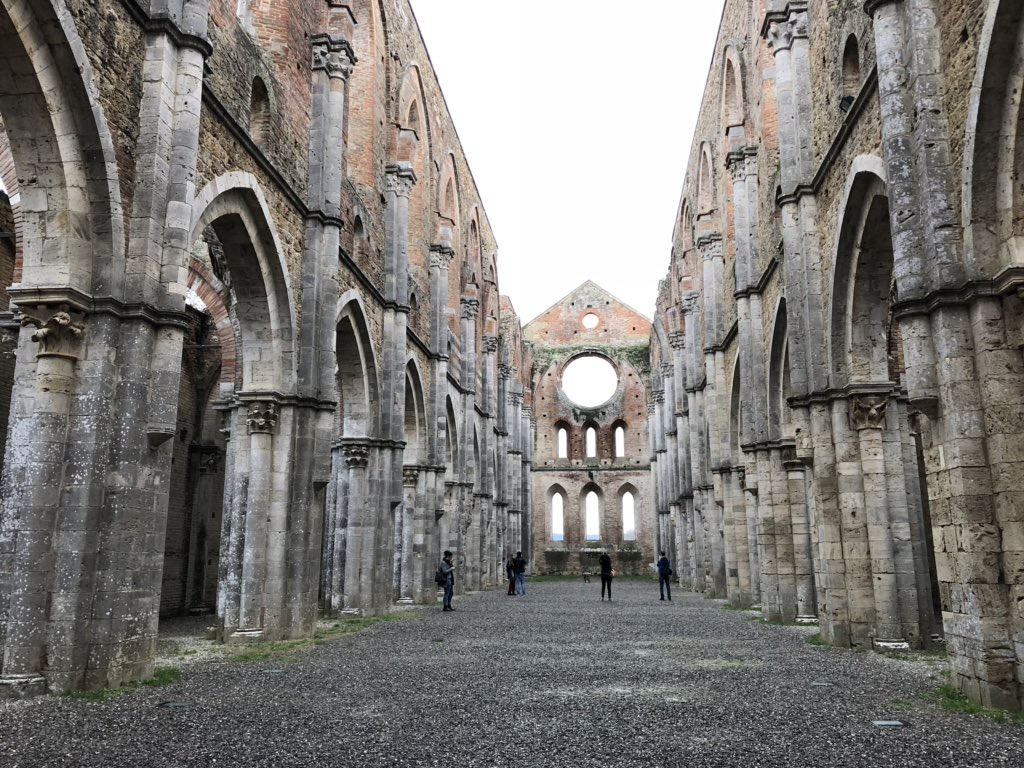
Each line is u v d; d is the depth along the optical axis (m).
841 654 13.80
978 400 9.61
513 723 8.23
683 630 18.34
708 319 30.56
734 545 27.50
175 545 24.66
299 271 17.20
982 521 9.38
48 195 10.09
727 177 28.08
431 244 31.98
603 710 8.91
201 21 11.84
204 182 12.91
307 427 16.64
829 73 16.02
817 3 16.80
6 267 18.73
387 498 23.34
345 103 20.44
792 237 17.05
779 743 7.41
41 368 9.91
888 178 11.08
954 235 10.00
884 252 14.55
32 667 9.50
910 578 14.42
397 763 6.71
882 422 14.84
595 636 17.02
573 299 68.56
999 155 9.48
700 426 36.75
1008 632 9.13
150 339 10.72
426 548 28.92
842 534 15.16
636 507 63.34
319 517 17.05
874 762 6.78
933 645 14.96
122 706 8.91
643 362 66.31
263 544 15.91
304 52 18.03
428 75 31.59
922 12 10.67
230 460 18.28
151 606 10.60
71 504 9.84
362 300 21.61
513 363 56.56
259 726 8.02
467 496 37.19
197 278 18.95
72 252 10.09
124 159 10.70
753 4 22.56
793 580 20.41
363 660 13.07
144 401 10.52
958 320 9.83
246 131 14.36
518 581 37.44
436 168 33.28
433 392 30.81
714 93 29.44
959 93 10.07
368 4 24.31
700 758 6.90
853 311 15.09
